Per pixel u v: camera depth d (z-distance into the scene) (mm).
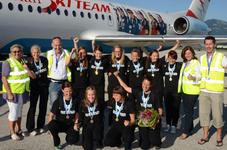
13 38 13805
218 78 6223
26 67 6633
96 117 5863
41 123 7074
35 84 6945
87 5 17297
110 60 7293
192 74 6645
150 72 7305
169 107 7289
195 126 7910
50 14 15078
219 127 6301
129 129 5910
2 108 9383
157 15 22641
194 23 23016
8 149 5879
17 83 6426
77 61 7242
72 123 6066
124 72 7211
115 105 5969
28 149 5910
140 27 20781
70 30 16172
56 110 6000
